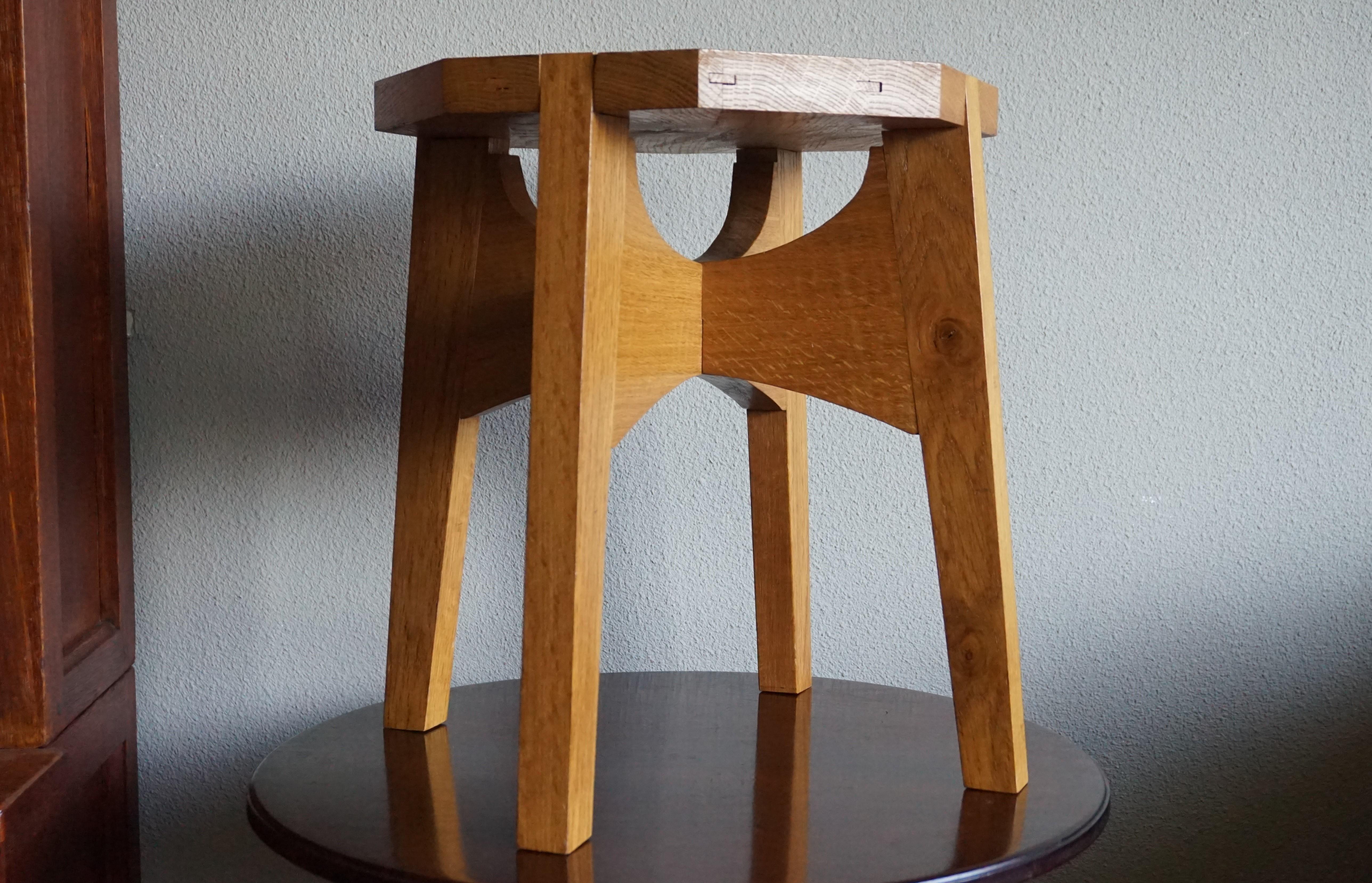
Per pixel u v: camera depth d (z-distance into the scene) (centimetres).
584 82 59
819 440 109
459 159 81
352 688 110
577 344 60
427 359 84
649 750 83
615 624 111
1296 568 108
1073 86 104
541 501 61
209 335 107
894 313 69
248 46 105
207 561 108
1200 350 106
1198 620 108
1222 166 104
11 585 78
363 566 109
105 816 96
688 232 106
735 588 110
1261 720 109
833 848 65
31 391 77
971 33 104
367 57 105
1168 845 111
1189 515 108
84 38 93
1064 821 70
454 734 88
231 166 105
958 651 74
